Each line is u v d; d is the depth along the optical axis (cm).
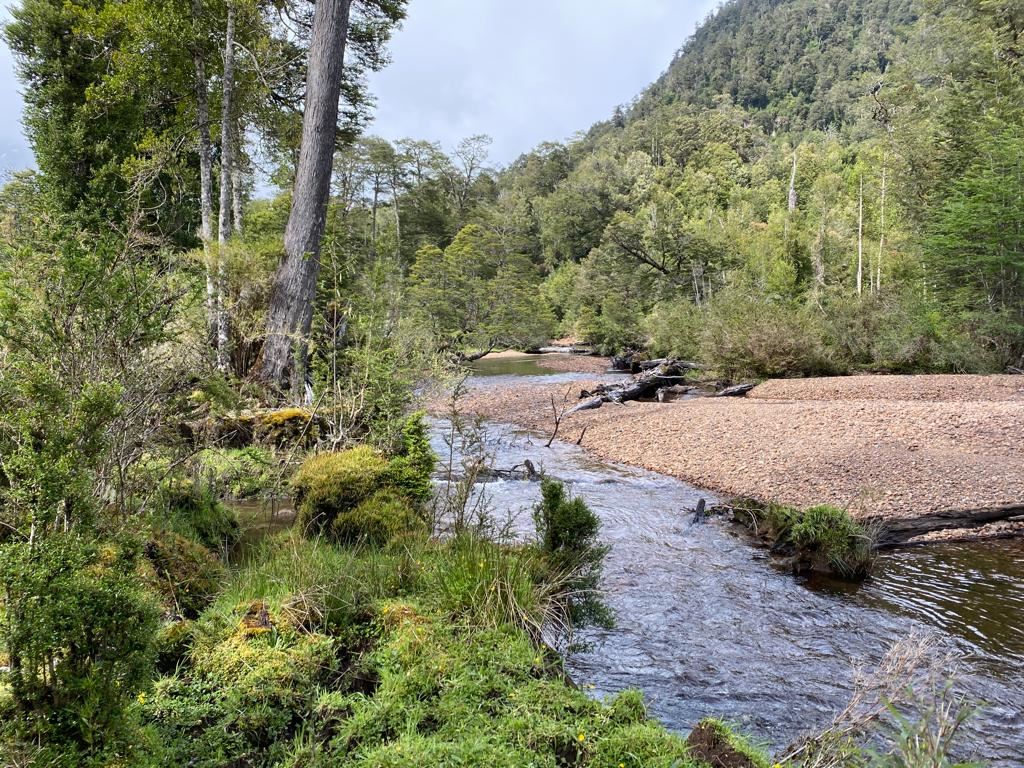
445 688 287
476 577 391
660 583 555
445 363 941
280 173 1844
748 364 2125
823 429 1166
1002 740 333
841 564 571
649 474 1009
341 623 340
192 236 1522
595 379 2580
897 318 2222
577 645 422
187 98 1408
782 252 3759
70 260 309
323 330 976
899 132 2905
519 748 244
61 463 192
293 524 567
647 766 238
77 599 179
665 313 3288
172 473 502
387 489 547
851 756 265
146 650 196
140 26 1198
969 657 426
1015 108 2414
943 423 1123
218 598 361
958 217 2103
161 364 443
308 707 271
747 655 429
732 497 852
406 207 5566
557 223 6612
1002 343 2062
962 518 688
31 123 1475
